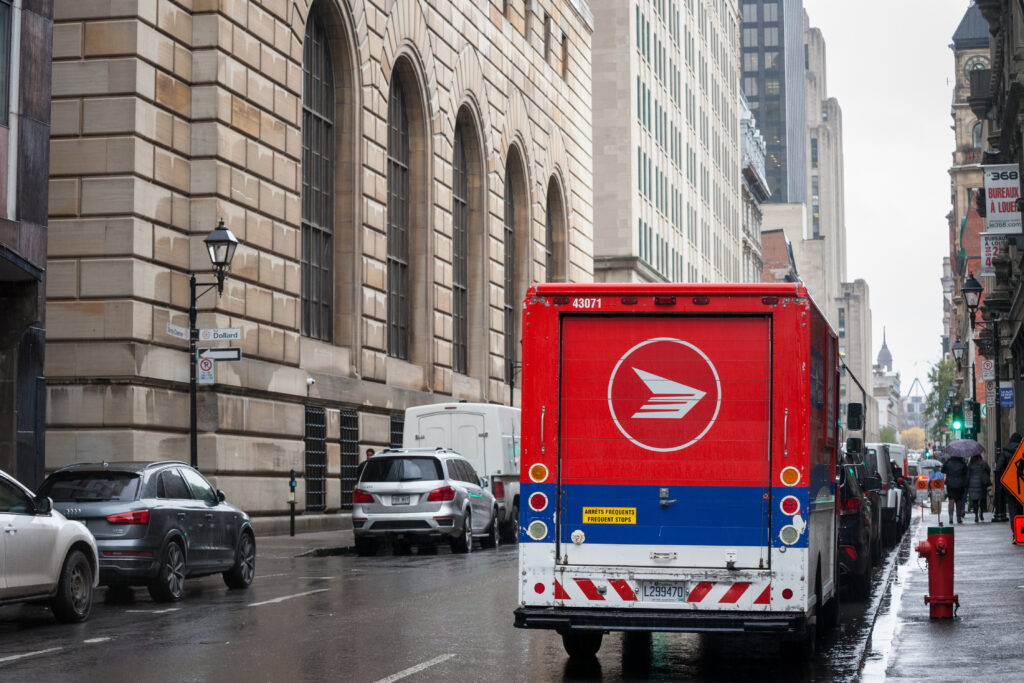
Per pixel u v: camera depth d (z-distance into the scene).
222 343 30.98
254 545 20.33
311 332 37.59
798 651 12.05
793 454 11.54
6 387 23.69
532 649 13.06
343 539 31.80
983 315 55.66
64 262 29.06
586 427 11.80
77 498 17.38
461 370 49.69
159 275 29.81
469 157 50.53
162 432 29.62
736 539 11.55
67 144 29.30
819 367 12.59
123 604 17.69
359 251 39.38
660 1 85.06
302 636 13.98
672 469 11.66
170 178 30.41
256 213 32.84
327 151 38.94
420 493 27.95
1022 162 38.06
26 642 13.63
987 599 16.33
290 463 34.12
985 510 50.09
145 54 29.48
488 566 24.41
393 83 43.94
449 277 46.97
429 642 13.51
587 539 11.70
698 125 98.19
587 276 64.69
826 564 13.51
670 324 11.77
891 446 42.34
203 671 11.54
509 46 53.62
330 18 38.28
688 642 13.86
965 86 103.50
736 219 116.25
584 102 65.06
